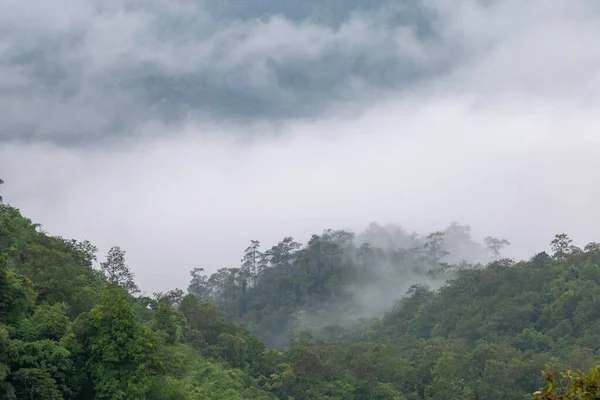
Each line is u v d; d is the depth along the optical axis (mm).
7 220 57500
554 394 16641
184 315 75688
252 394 62125
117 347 41906
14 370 38875
